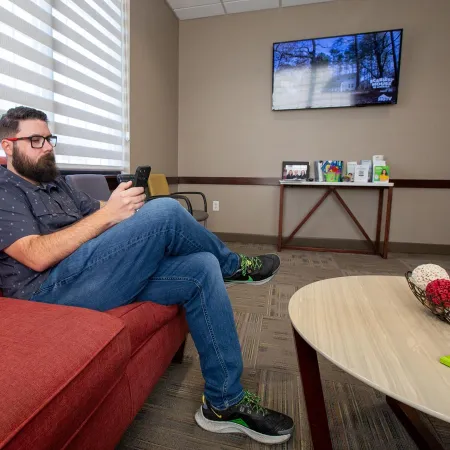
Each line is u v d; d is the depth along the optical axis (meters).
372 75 2.94
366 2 2.94
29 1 1.49
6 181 0.88
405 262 2.75
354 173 3.00
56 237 0.80
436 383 0.51
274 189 3.35
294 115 3.21
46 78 1.63
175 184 3.48
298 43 3.04
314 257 2.89
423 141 2.97
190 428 0.92
